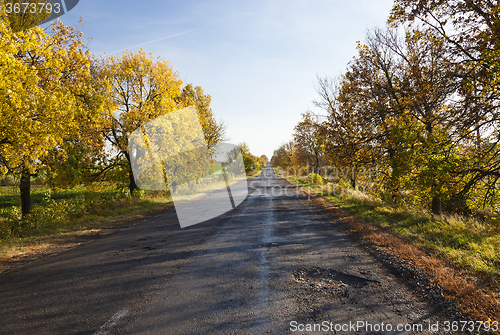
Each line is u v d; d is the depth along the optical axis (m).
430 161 9.95
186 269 5.29
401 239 7.18
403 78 12.76
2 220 10.20
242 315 3.49
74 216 11.84
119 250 6.80
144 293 4.18
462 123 9.05
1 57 6.74
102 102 11.91
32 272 5.27
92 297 4.05
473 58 8.59
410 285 4.42
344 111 17.19
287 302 3.87
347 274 4.97
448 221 9.16
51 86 8.77
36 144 7.87
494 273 4.59
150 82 18.64
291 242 7.40
